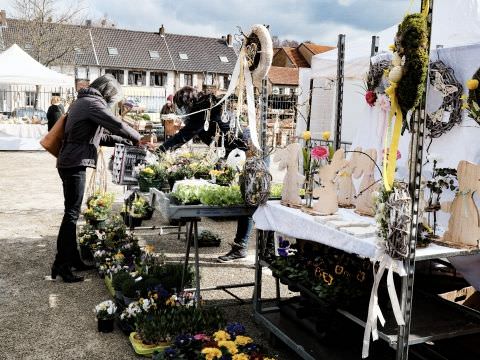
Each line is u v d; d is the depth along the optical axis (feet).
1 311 13.38
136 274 13.88
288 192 12.16
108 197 20.85
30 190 32.71
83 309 13.66
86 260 17.71
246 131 18.17
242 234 18.49
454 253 8.76
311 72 30.58
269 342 11.99
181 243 20.63
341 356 10.27
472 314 9.93
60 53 102.37
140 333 11.35
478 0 19.60
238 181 13.70
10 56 56.39
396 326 9.34
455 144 15.26
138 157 17.44
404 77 8.04
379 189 8.88
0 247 19.48
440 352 10.82
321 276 10.70
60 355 11.11
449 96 15.08
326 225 10.05
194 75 140.97
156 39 143.84
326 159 11.52
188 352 10.09
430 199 10.12
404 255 8.20
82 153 15.34
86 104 15.07
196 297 12.89
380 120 15.85
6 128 56.49
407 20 8.03
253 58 13.04
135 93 124.06
